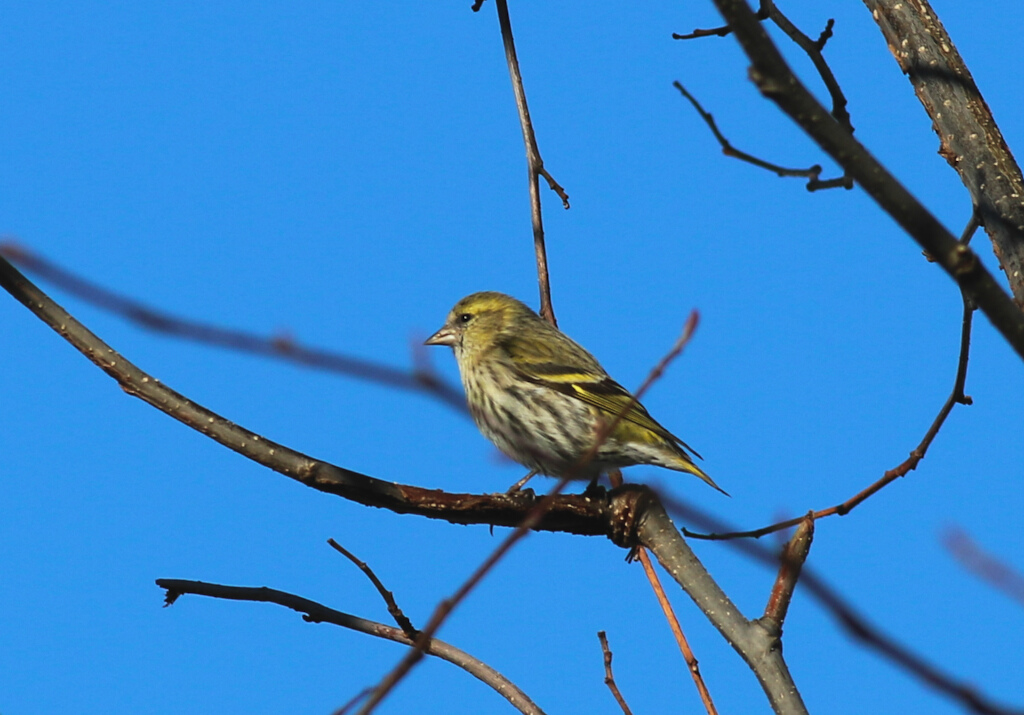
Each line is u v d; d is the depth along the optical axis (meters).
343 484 9.35
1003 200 9.85
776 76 5.62
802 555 8.43
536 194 12.73
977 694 5.71
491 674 9.26
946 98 10.29
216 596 9.30
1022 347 6.04
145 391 8.91
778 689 8.48
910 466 9.37
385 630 9.38
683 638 9.06
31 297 8.53
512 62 12.95
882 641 5.69
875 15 10.77
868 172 5.83
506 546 5.40
